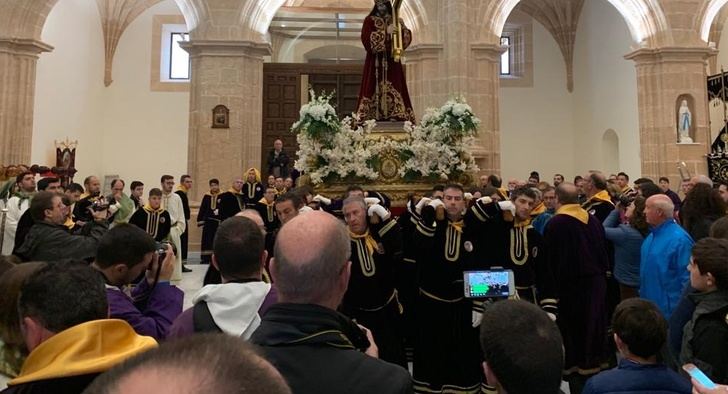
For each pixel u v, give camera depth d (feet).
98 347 5.56
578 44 68.39
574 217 16.22
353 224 13.98
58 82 55.67
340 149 24.73
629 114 55.98
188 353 2.43
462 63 45.80
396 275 14.51
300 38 68.49
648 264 14.32
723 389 6.54
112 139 67.46
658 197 14.46
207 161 45.29
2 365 6.90
